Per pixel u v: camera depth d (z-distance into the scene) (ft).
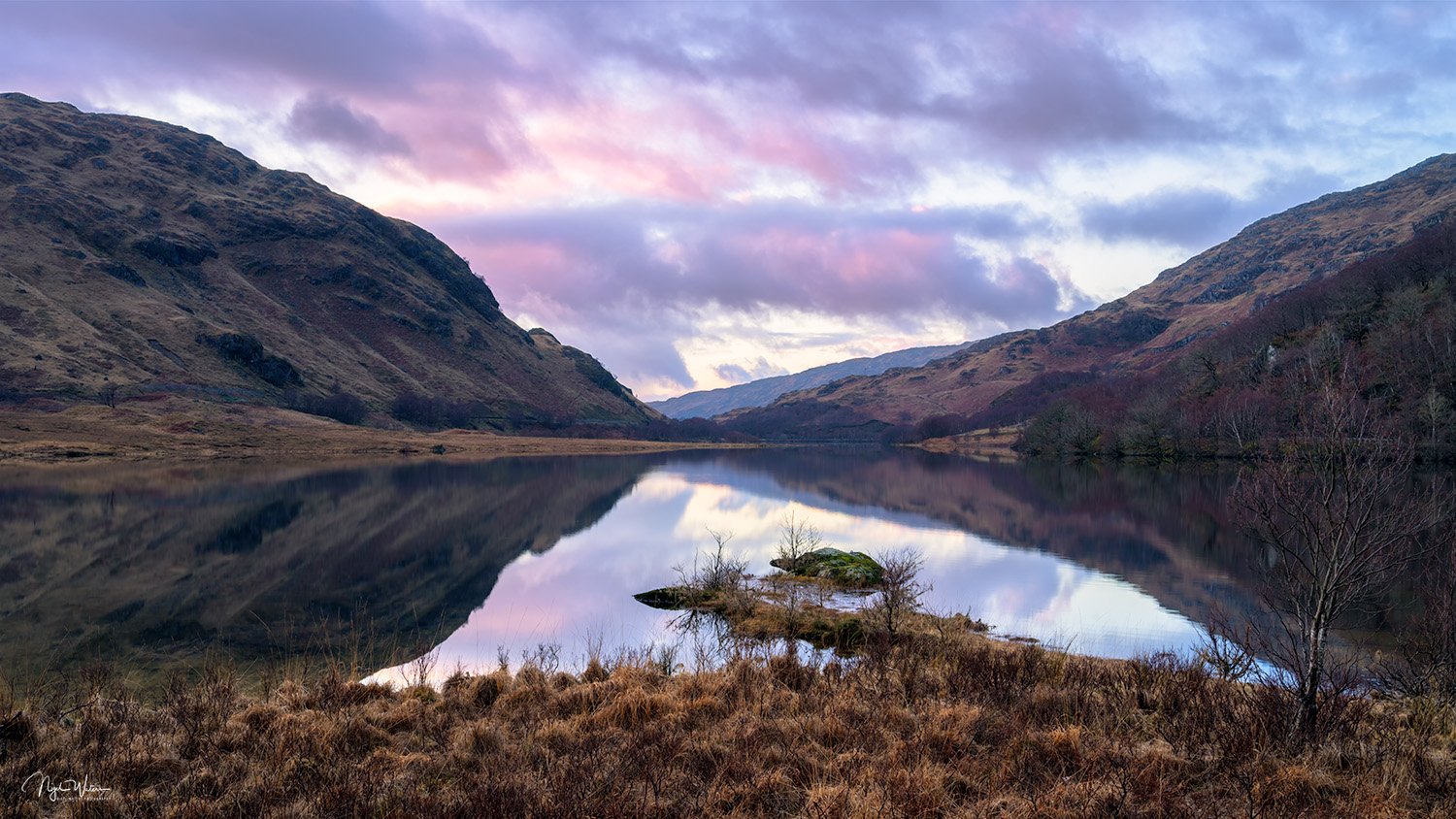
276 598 89.30
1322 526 31.55
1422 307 309.83
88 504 163.22
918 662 47.03
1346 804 24.99
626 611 84.79
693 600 88.22
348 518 157.28
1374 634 60.39
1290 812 24.61
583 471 322.75
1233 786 26.89
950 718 34.58
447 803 26.40
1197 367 428.97
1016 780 28.25
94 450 289.94
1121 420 395.75
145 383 464.65
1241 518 35.73
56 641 68.95
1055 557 118.83
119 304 578.25
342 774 28.48
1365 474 30.83
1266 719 31.65
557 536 145.38
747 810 26.08
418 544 130.62
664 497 221.25
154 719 34.91
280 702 39.29
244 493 193.06
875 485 259.80
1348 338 340.18
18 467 238.27
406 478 256.73
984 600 88.38
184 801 26.58
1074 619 78.59
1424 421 214.69
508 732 34.91
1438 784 27.12
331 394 618.85
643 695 38.58
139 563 106.63
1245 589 94.27
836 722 34.06
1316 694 33.78
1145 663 47.26
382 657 64.59
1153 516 166.81
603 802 26.08
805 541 129.80
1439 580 42.04
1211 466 310.45
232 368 560.20
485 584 100.48
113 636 71.41
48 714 36.09
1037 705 37.14
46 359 442.09
